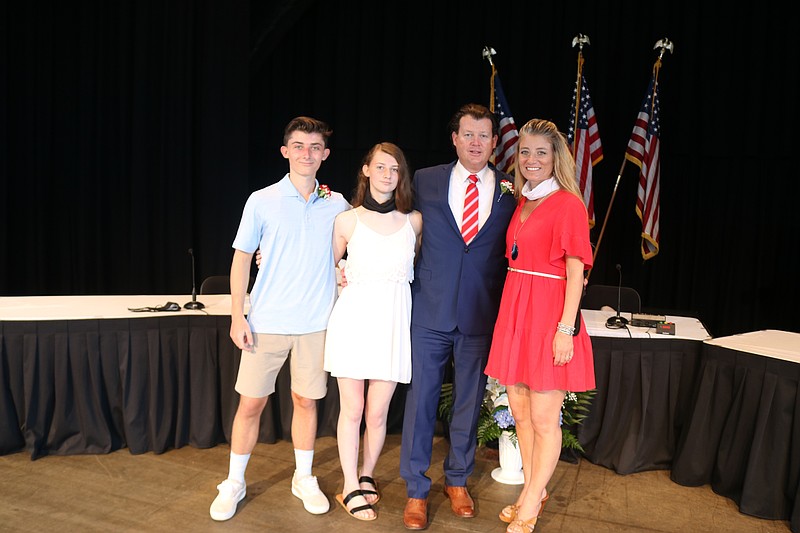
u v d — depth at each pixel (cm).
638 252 640
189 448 368
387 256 291
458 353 301
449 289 294
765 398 312
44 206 570
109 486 323
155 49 567
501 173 308
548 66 626
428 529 294
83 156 575
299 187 296
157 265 586
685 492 338
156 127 575
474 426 308
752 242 616
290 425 379
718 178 618
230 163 584
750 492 314
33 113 558
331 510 308
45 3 554
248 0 580
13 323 340
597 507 320
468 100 643
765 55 589
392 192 296
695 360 356
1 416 345
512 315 282
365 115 664
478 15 638
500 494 330
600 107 620
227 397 372
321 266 299
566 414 360
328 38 667
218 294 440
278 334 297
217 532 284
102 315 351
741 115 601
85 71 568
